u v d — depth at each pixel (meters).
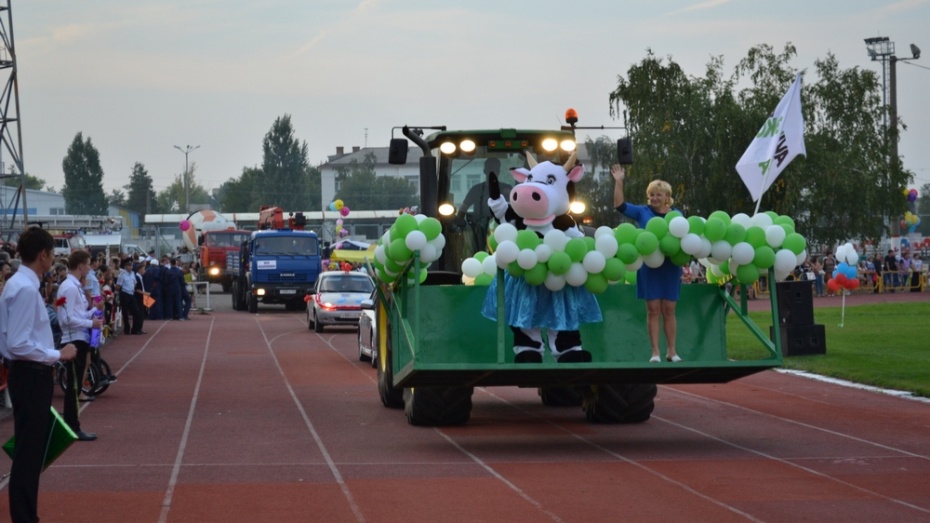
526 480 10.02
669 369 11.27
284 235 47.47
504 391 17.83
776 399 16.33
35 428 7.90
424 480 10.05
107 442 12.42
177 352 26.02
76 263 14.71
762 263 11.59
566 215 11.78
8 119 37.19
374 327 21.78
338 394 17.45
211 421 14.21
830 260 51.94
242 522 8.39
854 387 17.69
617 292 12.84
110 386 18.58
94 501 9.15
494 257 11.36
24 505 7.87
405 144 14.73
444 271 14.31
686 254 11.42
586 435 12.86
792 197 52.16
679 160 52.88
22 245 7.99
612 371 11.30
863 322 31.69
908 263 54.72
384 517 8.55
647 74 54.12
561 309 11.38
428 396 13.41
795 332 22.05
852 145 55.97
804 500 9.09
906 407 15.25
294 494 9.43
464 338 12.22
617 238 11.26
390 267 11.84
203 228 68.50
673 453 11.52
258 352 26.17
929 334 27.14
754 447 11.88
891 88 57.81
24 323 7.81
